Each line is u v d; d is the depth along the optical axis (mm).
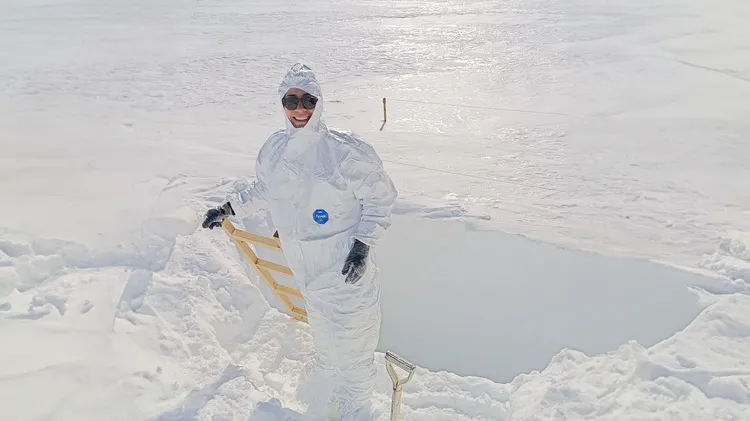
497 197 5508
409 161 6785
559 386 2602
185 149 7078
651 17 21438
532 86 11641
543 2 27688
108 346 3000
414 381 3057
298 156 2432
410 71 13461
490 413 2814
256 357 3275
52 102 9875
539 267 4375
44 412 2500
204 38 18297
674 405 2420
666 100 10062
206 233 4480
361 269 2432
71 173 5883
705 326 2977
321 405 2807
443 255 4754
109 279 3695
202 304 3516
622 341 3912
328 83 12305
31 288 3574
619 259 4062
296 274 2654
